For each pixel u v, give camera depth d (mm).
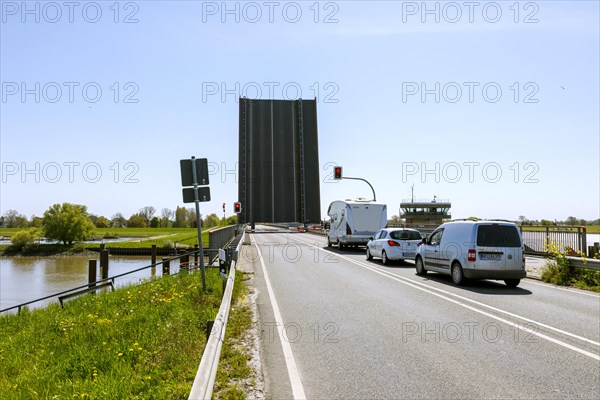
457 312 9633
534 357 6379
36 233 75875
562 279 14328
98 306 12664
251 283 14422
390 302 10883
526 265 18766
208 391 4195
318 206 52719
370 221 28109
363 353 6617
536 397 4926
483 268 13258
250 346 7020
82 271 45906
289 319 8977
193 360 6184
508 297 11609
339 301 11047
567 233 20344
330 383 5402
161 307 10391
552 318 8992
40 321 12234
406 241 20297
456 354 6539
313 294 12156
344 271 17797
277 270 18172
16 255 70562
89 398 5133
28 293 30109
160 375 5648
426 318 9039
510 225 13555
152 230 127688
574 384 5316
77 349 7570
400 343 7152
